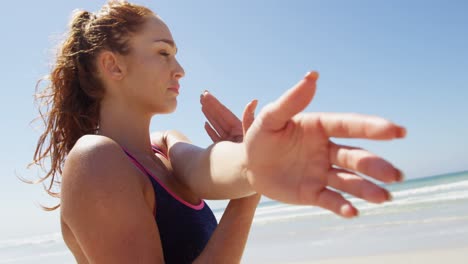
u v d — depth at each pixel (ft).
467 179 82.07
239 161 3.86
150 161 5.40
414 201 47.21
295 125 2.98
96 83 5.46
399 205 44.96
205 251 4.51
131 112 5.40
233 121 5.64
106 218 3.94
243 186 3.90
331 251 25.80
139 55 5.30
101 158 4.10
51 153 6.03
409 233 27.78
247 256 28.27
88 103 5.69
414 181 101.45
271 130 3.02
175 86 5.48
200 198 5.31
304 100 2.75
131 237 3.96
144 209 4.17
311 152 2.95
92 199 3.96
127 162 4.33
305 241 30.99
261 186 3.22
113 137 5.35
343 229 33.83
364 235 29.66
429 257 20.79
